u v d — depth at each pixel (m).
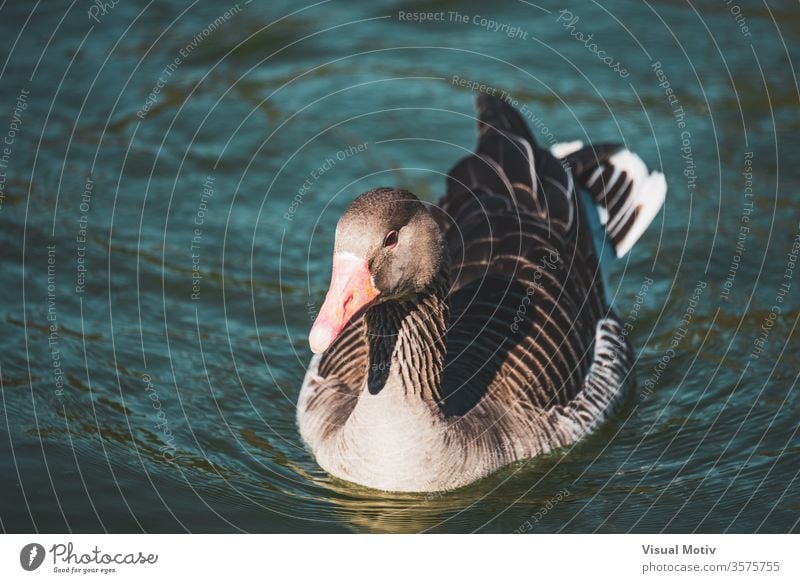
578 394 11.88
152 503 10.60
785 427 11.96
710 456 11.59
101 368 12.74
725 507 10.72
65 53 18.39
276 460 11.50
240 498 10.81
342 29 19.23
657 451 11.75
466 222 12.84
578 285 12.62
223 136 16.86
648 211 14.02
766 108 17.45
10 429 11.57
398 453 10.55
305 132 16.95
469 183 13.52
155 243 14.91
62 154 16.33
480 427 10.96
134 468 11.16
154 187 15.86
